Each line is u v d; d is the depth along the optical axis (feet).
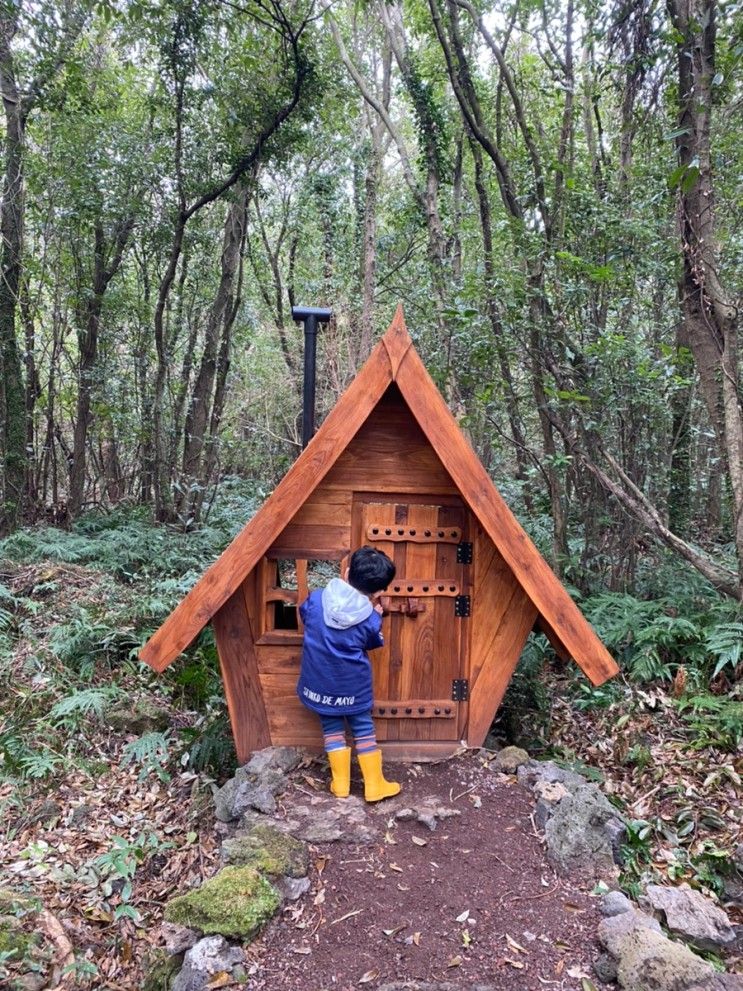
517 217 18.03
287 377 37.24
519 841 9.52
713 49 14.67
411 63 27.35
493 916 8.21
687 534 19.39
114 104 30.94
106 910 10.14
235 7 25.11
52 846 11.50
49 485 37.91
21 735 13.88
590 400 15.81
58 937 9.48
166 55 26.43
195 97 27.55
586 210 17.75
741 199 18.57
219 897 8.09
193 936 8.05
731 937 8.16
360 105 39.29
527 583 10.58
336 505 11.37
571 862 9.04
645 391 16.52
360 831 9.42
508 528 10.59
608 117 26.58
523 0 21.85
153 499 34.27
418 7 27.02
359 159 37.93
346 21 39.04
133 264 35.32
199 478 30.60
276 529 10.44
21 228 26.48
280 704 11.55
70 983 8.87
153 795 12.92
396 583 11.43
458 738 11.80
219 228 35.35
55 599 19.83
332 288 36.86
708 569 15.38
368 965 7.54
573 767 12.10
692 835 10.57
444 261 25.30
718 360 15.23
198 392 31.68
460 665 11.73
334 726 10.41
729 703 13.17
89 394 31.55
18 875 10.73
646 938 7.38
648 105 18.80
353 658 10.23
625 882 8.93
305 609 10.64
